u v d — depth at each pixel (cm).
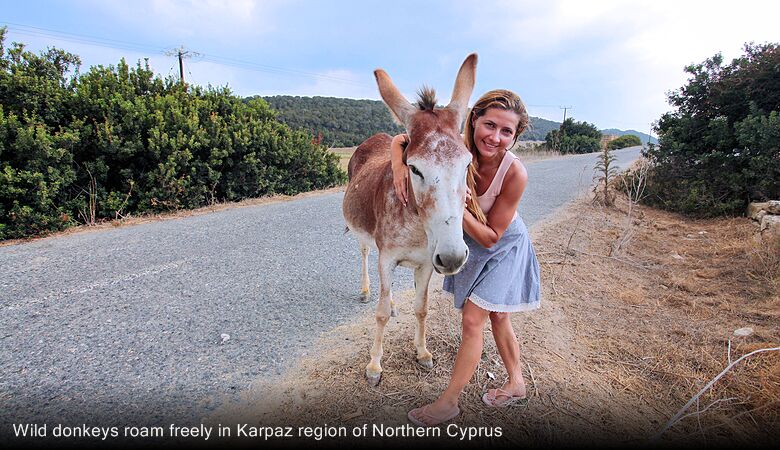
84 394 247
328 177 1198
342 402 245
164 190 794
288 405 241
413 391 258
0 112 608
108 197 730
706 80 899
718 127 838
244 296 395
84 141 712
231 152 914
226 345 305
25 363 277
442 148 189
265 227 684
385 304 262
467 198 206
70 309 360
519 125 205
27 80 671
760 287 424
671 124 971
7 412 230
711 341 323
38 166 642
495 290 213
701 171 867
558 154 2792
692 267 503
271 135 1014
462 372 221
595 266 499
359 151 425
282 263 496
